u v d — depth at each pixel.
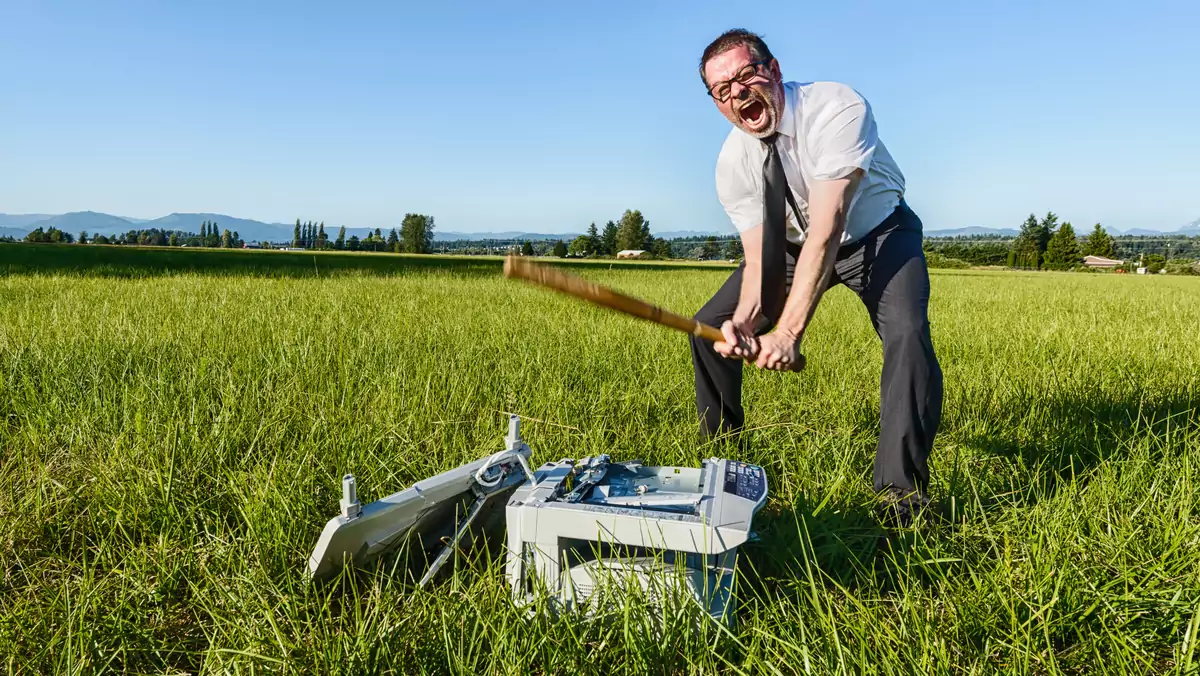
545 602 2.18
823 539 2.82
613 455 3.63
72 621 2.21
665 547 2.18
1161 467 3.29
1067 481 3.44
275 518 2.79
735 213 3.49
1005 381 5.27
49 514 3.09
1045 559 2.48
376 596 2.38
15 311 9.19
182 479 3.34
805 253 2.83
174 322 8.16
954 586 2.48
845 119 2.86
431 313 9.71
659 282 20.39
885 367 3.10
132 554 2.64
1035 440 4.01
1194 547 2.57
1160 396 4.82
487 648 2.14
